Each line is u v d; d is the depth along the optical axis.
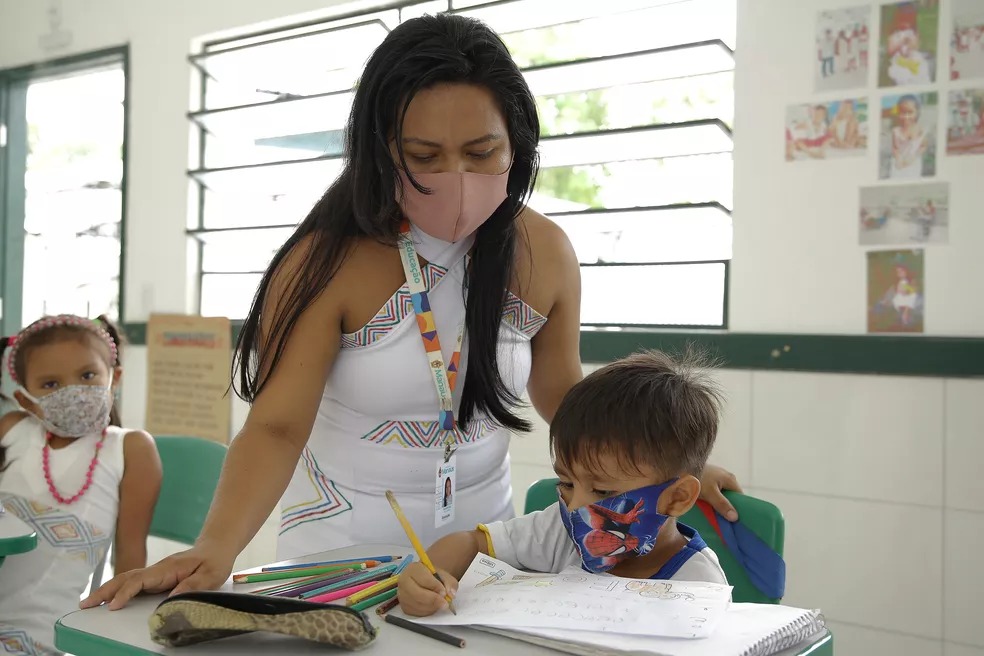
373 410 1.19
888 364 1.99
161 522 1.98
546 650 0.76
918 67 1.99
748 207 2.20
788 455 2.12
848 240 2.07
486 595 0.88
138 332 3.18
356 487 1.21
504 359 1.21
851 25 2.06
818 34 2.10
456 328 1.18
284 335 1.10
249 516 1.01
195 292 3.14
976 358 1.89
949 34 1.95
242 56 3.02
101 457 1.82
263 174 2.91
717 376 2.20
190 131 3.12
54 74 3.57
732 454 2.19
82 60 3.40
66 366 1.78
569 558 1.08
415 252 1.15
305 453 1.26
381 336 1.15
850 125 2.06
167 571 0.90
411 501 1.21
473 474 1.26
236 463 1.05
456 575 1.03
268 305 1.13
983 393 1.90
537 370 1.34
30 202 3.67
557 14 2.44
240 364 1.15
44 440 1.81
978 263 1.93
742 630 0.77
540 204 2.48
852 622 2.06
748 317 2.20
